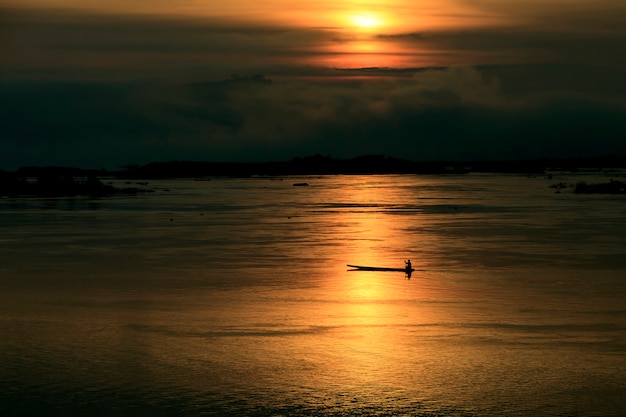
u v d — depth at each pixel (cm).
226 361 3102
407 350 3225
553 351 3200
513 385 2817
